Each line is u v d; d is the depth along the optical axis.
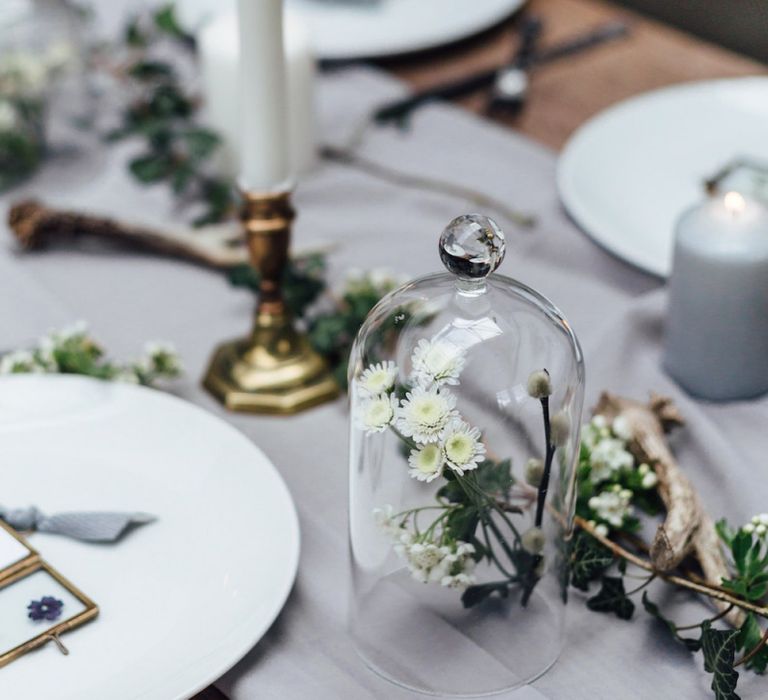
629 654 0.53
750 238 0.66
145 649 0.50
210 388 0.71
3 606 0.52
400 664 0.51
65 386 0.65
